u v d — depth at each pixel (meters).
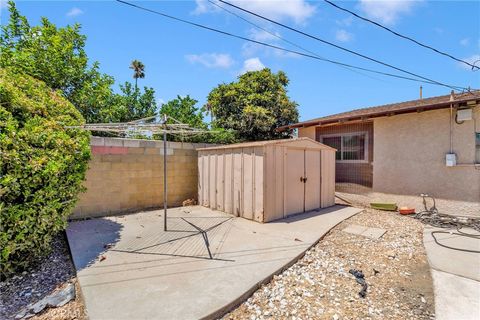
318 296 2.80
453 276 3.29
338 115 9.84
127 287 2.75
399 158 7.14
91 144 6.18
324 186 7.37
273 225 5.35
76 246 4.07
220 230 4.98
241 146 6.05
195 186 8.06
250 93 13.05
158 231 4.93
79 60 8.52
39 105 3.81
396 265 3.68
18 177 2.98
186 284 2.82
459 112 6.11
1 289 2.93
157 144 7.30
